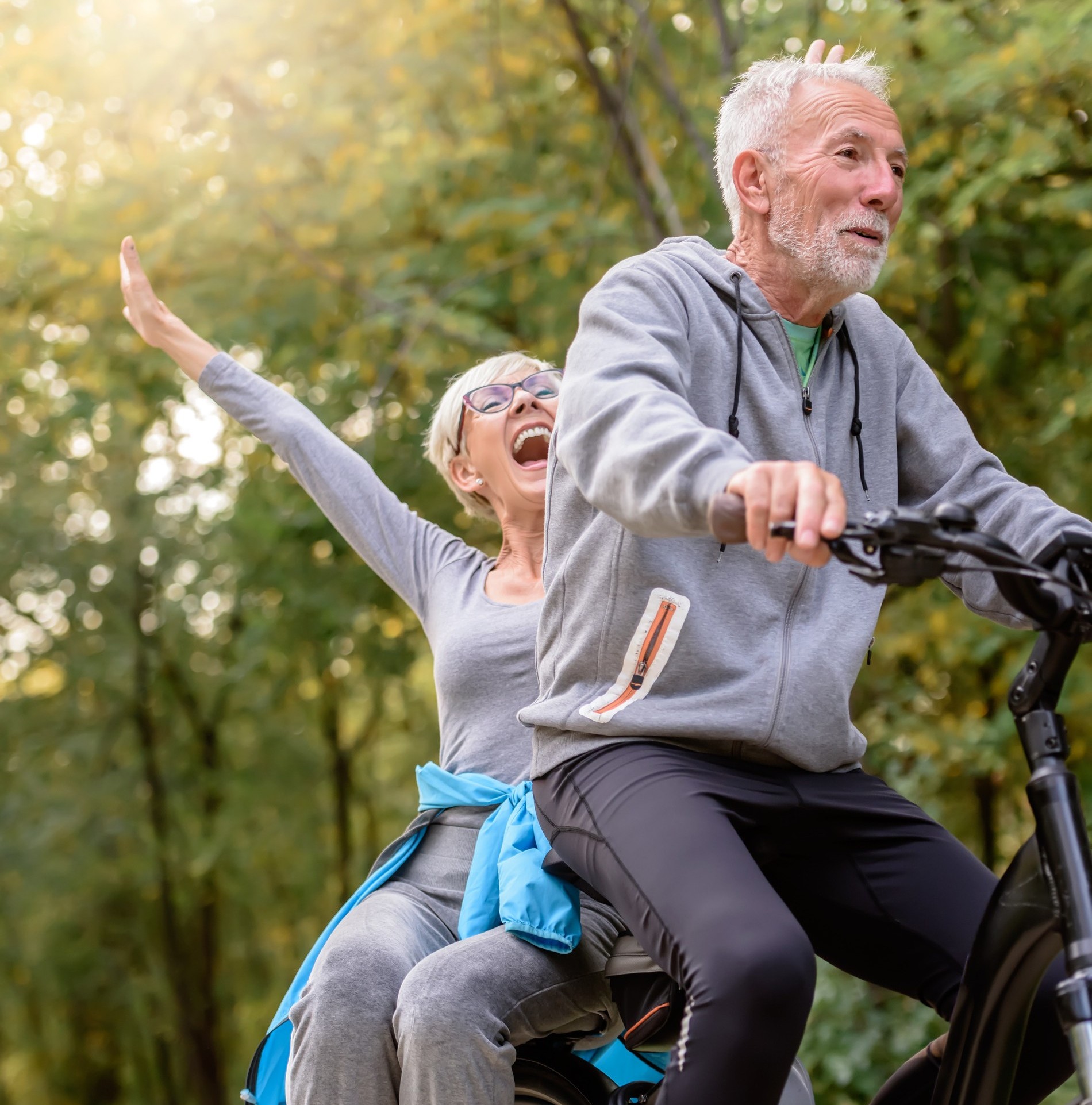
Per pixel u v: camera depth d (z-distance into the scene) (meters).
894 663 5.73
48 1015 13.14
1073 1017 1.10
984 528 1.71
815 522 1.09
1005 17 4.58
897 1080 1.64
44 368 7.03
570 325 5.79
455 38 5.70
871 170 1.68
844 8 4.74
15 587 9.95
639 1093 1.72
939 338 5.46
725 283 1.70
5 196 5.75
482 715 2.32
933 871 1.60
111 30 5.34
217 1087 12.16
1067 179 4.73
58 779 11.20
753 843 1.60
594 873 1.54
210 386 2.66
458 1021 1.71
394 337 5.98
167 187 5.42
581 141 6.07
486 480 2.54
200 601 10.20
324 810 11.86
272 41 5.41
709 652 1.56
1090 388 4.57
